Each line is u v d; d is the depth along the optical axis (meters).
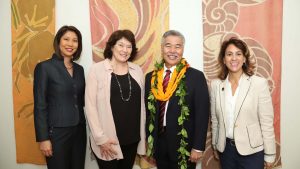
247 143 1.70
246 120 1.71
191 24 2.31
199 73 1.86
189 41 2.32
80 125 1.96
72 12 2.36
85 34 2.37
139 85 1.94
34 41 2.35
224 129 1.79
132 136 1.87
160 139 1.86
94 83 1.83
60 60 1.88
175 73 1.85
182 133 1.78
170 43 1.81
